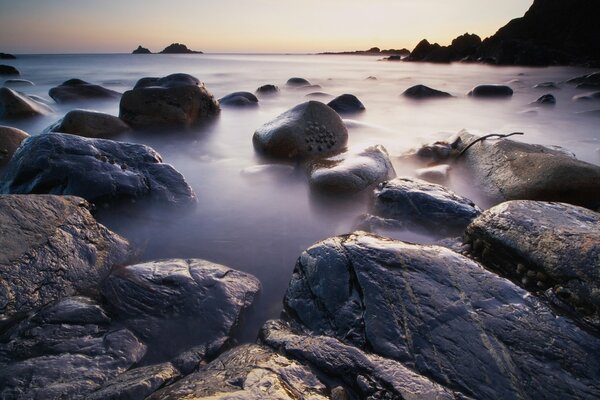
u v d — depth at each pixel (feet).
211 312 10.37
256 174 22.61
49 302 10.37
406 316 8.61
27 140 17.34
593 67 141.18
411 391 7.20
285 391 6.97
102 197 15.83
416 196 15.56
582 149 29.96
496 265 11.03
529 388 7.16
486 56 187.21
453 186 21.45
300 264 10.81
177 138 32.50
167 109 32.78
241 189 21.72
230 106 48.24
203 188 21.86
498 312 8.50
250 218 18.37
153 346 9.42
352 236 11.24
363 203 18.45
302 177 22.40
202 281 11.27
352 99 49.90
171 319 10.05
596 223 10.73
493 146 21.63
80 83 52.34
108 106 46.75
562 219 10.97
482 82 93.66
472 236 12.04
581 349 7.67
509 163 19.63
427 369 7.61
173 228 16.90
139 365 8.95
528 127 40.50
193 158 27.43
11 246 10.82
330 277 9.91
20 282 10.25
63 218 12.59
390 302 8.93
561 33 180.86
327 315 9.30
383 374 7.56
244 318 10.93
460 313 8.52
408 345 8.07
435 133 31.40
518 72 129.49
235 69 142.92
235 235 16.74
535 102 55.62
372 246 10.48
